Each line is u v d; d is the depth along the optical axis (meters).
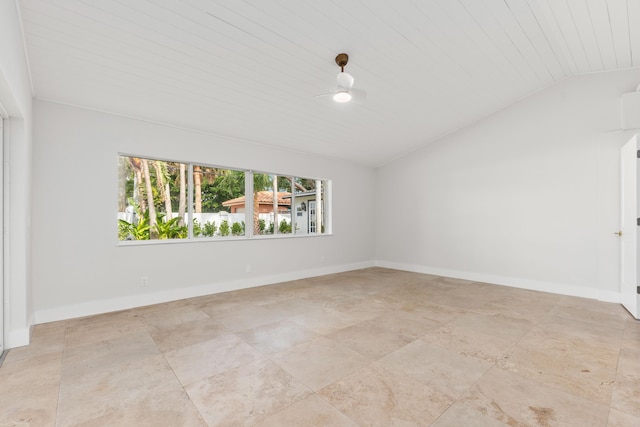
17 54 2.26
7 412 1.79
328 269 6.20
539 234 4.80
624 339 2.85
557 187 4.64
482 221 5.45
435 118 5.18
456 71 3.94
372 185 7.16
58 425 1.68
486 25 3.17
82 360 2.43
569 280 4.51
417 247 6.42
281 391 2.01
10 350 2.60
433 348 2.66
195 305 3.95
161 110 3.80
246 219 5.02
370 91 4.12
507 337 2.90
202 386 2.07
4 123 2.65
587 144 4.39
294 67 3.35
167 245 4.13
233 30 2.73
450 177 5.88
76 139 3.50
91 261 3.57
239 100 3.82
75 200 3.48
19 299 2.71
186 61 3.03
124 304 3.79
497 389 2.03
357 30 2.96
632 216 3.56
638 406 1.83
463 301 4.16
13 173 2.69
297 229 7.89
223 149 4.69
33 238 3.23
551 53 3.82
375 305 3.96
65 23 2.43
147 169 4.57
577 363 2.38
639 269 3.40
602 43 3.56
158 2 2.36
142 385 2.08
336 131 5.11
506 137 5.15
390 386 2.07
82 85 3.17
